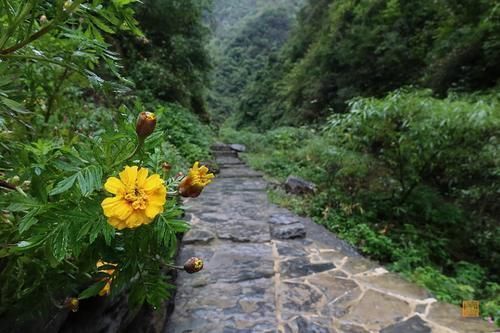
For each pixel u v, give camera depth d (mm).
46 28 743
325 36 13625
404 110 3559
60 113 1678
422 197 4230
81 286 943
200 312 1941
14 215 724
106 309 1170
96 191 660
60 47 1093
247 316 1915
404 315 1994
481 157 3572
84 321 1047
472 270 3291
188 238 2998
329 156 4355
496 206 4105
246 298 2107
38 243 591
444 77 6750
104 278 759
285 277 2414
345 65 11344
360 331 1825
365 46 9914
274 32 34781
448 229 4082
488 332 1845
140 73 7039
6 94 805
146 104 6539
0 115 892
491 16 5996
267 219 3617
